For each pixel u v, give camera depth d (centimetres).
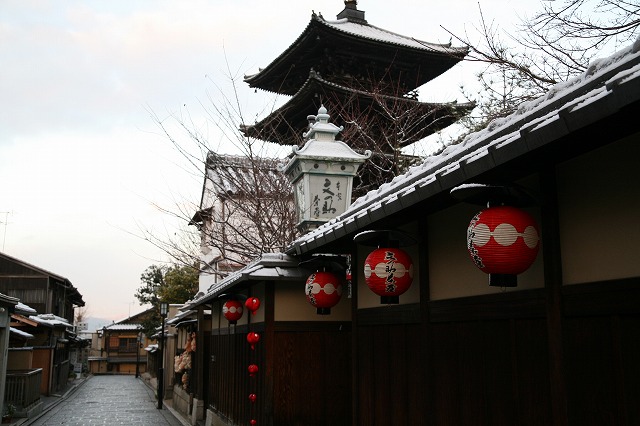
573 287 431
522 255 424
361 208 789
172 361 3656
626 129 374
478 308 555
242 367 1320
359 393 807
